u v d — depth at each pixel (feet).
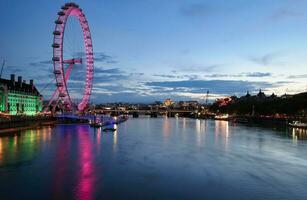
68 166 314.76
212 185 257.34
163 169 307.78
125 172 294.25
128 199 223.51
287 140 551.59
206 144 489.67
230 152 412.57
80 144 469.16
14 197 224.33
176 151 415.44
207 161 349.20
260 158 371.97
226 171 303.48
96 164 325.62
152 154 389.39
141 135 620.08
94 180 266.36
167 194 234.79
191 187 251.39
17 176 274.98
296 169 316.19
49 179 267.39
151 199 224.12
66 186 249.14
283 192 242.78
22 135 581.12
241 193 239.09
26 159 346.13
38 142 483.92
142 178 274.36
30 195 228.22
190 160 353.72
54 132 652.48
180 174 289.74
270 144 495.82
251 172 301.43
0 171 291.58
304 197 232.32
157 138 568.00
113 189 243.81
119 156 372.17
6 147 428.56
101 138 553.64
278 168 319.68
